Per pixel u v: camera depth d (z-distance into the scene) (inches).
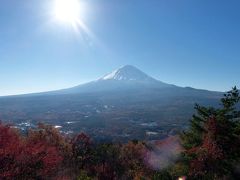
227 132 840.9
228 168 808.9
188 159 866.1
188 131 951.6
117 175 1036.5
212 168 807.1
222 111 869.8
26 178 730.2
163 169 930.1
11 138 835.4
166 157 1005.2
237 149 837.8
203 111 910.4
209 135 849.5
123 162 1204.5
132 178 1029.2
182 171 843.4
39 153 801.6
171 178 857.5
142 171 1015.6
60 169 979.9
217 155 799.7
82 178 920.9
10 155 728.3
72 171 1005.2
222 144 842.8
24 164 745.0
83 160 1203.9
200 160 811.4
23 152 762.8
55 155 889.5
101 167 1023.6
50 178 839.7
